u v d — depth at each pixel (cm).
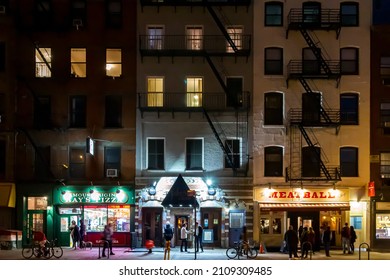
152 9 4044
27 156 3997
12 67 4025
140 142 3988
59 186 3972
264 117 3962
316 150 3897
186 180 3944
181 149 3975
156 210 3953
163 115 3997
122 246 3919
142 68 4025
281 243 3881
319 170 3941
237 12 4025
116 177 3969
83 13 4066
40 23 4053
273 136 3947
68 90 4028
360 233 3909
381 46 3991
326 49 3978
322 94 3966
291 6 4006
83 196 3959
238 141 3978
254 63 3984
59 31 4050
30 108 4022
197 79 4034
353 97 3994
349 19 4019
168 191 3934
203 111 3941
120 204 3956
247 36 3997
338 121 3925
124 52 4041
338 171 3909
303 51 4000
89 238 3941
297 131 3950
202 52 3959
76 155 4025
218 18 3997
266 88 3972
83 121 4034
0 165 3981
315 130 3953
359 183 3928
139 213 3928
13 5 4047
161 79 4034
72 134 4012
